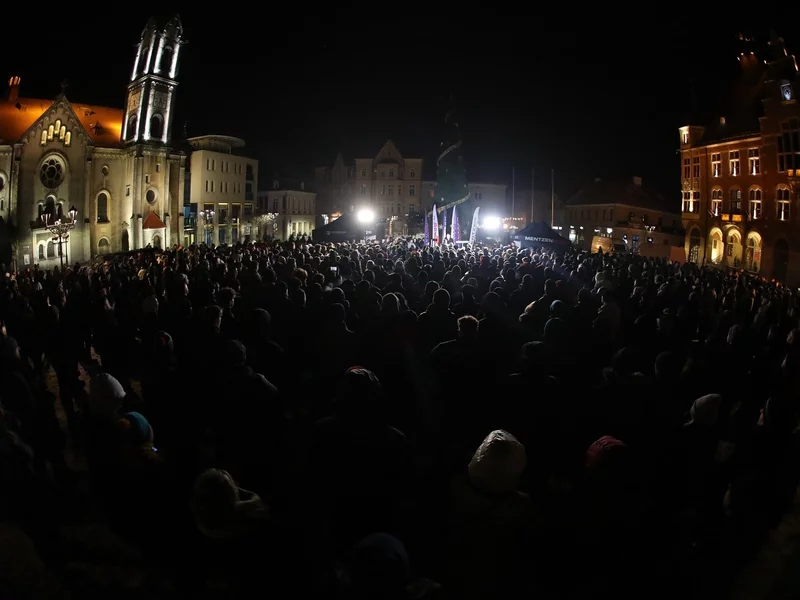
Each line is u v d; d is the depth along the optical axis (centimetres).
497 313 830
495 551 356
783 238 4706
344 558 373
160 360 693
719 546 509
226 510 329
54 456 714
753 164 5131
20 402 626
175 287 1048
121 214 5934
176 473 432
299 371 799
